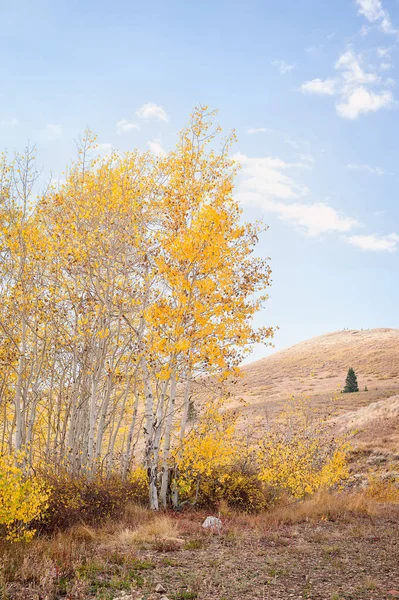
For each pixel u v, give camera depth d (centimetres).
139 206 1310
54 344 1351
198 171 1307
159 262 1168
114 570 664
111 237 1313
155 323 1155
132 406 1744
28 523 935
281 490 1574
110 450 1543
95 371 1298
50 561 649
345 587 623
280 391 6378
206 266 1143
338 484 2097
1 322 1256
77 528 955
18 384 1254
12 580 610
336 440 1908
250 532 1028
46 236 1334
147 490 1318
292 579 662
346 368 7675
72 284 1373
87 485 1150
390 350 8288
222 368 1171
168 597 567
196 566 720
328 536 985
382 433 2900
